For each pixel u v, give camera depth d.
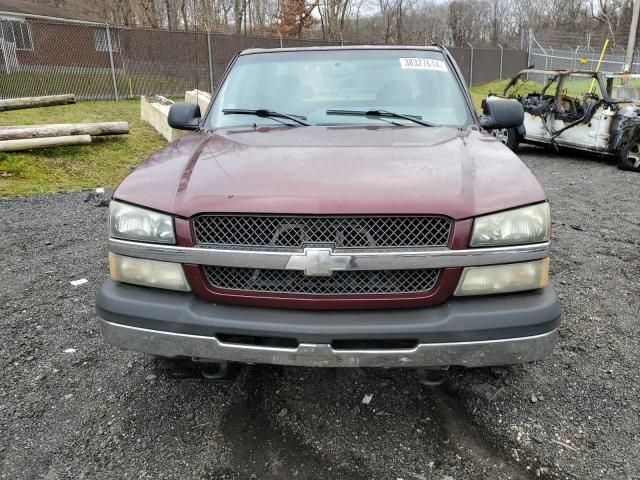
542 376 2.89
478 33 52.75
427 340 2.08
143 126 11.53
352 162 2.39
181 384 2.85
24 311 3.73
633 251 5.00
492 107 3.50
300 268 2.07
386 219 2.08
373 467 2.26
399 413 2.61
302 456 2.32
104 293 2.29
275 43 18.50
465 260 2.09
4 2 27.75
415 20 45.59
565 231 5.68
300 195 2.11
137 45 16.42
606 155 10.04
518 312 2.09
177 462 2.29
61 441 2.42
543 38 34.06
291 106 3.37
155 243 2.21
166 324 2.17
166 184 2.32
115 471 2.25
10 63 17.83
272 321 2.11
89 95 15.73
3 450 2.36
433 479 2.19
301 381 2.88
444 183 2.20
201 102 10.41
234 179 2.27
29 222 5.91
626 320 3.57
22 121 11.14
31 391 2.79
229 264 2.12
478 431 2.47
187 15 37.47
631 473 2.20
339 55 3.67
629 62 22.78
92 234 5.52
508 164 2.43
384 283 2.12
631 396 2.71
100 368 3.01
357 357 2.10
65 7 36.22
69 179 7.91
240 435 2.46
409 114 3.27
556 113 10.50
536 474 2.21
